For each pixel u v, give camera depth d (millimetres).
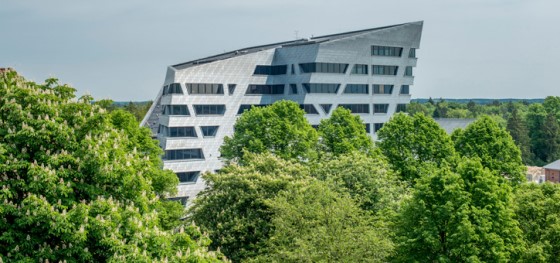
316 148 82000
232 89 130125
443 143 81562
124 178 31359
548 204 55719
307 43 137000
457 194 49156
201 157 125625
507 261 49219
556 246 53344
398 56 141250
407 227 50125
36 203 27156
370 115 137875
